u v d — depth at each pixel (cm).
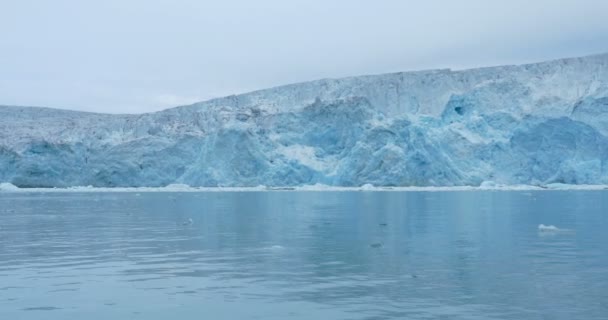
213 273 1370
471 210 3609
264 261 1542
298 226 2572
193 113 10388
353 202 4719
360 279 1283
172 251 1753
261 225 2636
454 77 10044
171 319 962
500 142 8244
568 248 1762
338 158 8762
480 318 950
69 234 2289
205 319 961
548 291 1145
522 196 5616
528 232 2253
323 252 1705
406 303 1055
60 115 12712
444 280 1262
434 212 3450
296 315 980
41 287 1217
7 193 7638
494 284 1216
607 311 988
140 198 5872
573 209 3647
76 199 5728
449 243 1902
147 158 9156
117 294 1146
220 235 2211
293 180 8519
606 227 2439
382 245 1850
